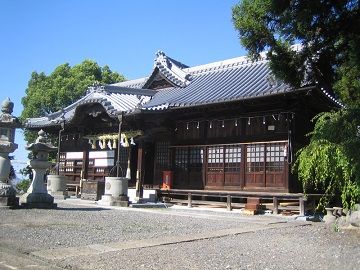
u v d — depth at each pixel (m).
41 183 17.84
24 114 46.88
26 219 13.11
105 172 28.62
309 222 15.38
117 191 21.36
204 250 8.55
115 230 11.28
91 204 21.41
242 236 10.98
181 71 28.91
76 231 10.79
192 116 24.27
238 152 21.94
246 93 20.64
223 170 22.42
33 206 17.17
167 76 29.12
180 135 24.84
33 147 17.47
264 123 20.92
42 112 47.06
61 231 10.66
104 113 25.73
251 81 23.64
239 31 13.59
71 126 30.06
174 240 9.71
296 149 19.89
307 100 19.84
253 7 12.91
